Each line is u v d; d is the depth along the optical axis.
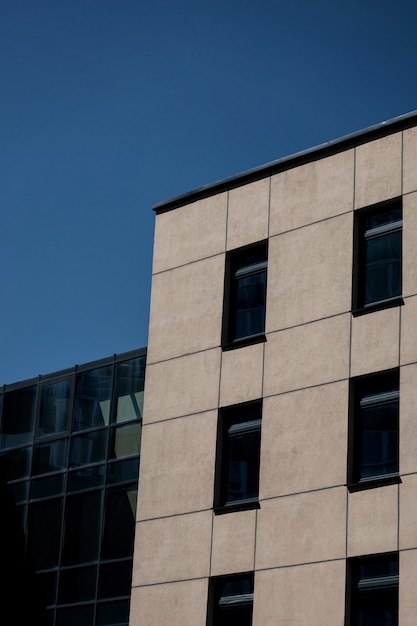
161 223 43.81
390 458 35.97
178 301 42.28
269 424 38.53
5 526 46.22
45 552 44.75
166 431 41.06
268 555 37.25
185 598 38.69
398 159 38.09
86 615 42.69
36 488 45.97
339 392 37.25
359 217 38.75
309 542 36.50
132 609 39.84
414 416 35.56
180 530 39.53
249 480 38.75
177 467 40.34
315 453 37.19
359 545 35.50
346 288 38.06
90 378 45.94
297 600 36.22
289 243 39.84
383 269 37.78
